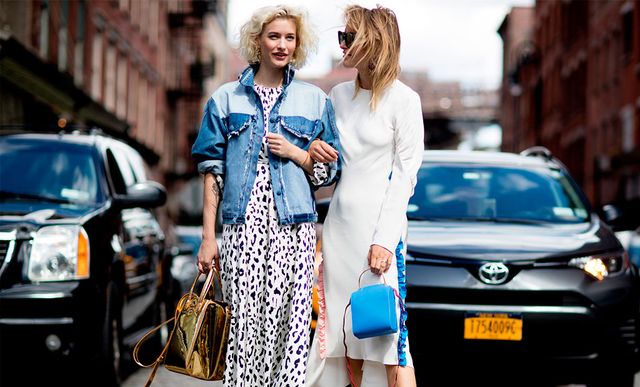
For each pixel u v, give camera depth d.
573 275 6.48
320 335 4.64
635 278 6.76
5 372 7.25
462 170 7.72
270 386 4.46
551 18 55.75
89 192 7.57
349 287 4.57
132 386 7.58
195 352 4.33
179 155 48.66
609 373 6.60
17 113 20.45
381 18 4.51
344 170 4.61
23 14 21.42
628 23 36.66
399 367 4.50
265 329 4.45
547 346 6.34
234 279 4.45
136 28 36.81
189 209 49.34
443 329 6.30
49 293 6.59
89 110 25.78
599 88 42.00
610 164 36.66
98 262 6.92
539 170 7.85
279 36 4.48
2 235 6.71
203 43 52.03
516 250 6.52
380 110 4.54
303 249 4.47
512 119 70.88
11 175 7.61
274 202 4.45
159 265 9.13
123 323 7.55
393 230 4.46
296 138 4.51
